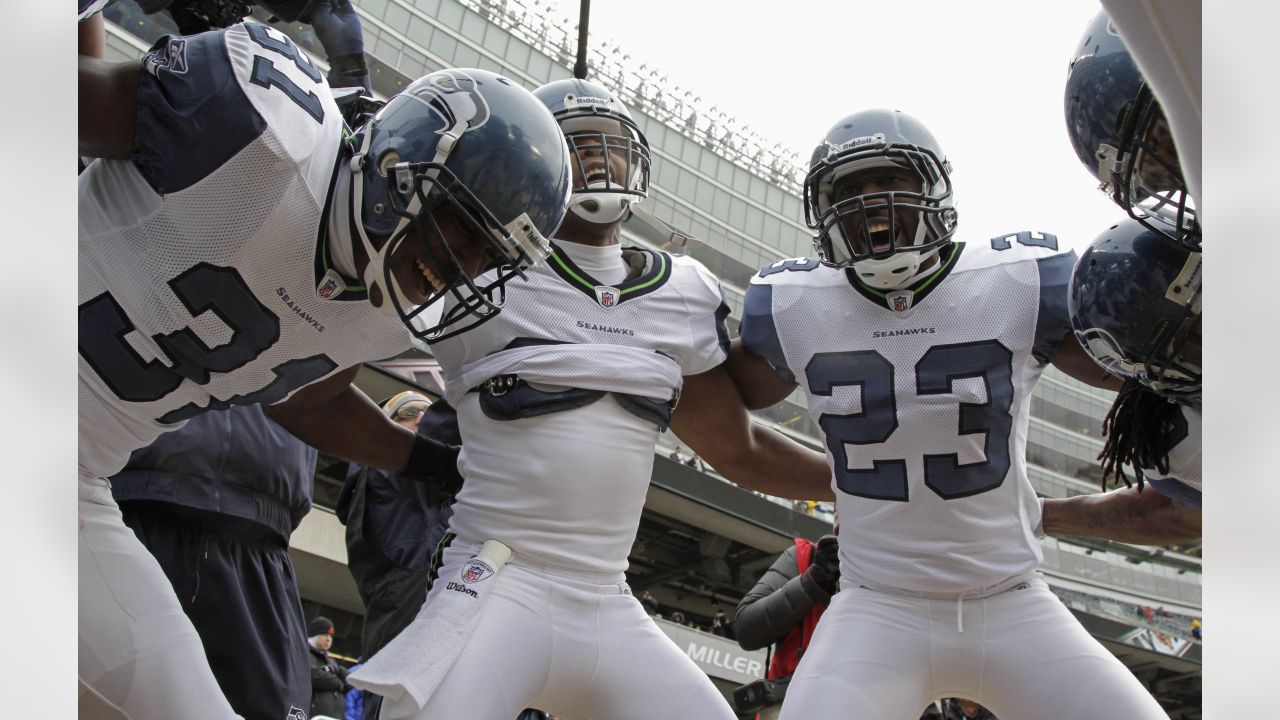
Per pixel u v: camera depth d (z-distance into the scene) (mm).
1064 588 17281
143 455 2254
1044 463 18094
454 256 1613
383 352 1868
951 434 2346
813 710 2178
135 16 10742
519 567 2029
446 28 14867
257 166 1581
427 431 2834
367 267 1670
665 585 15664
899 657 2273
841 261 2404
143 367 1688
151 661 1665
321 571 10859
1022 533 2346
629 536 2182
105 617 1663
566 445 2082
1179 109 702
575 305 2195
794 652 2855
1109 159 1828
